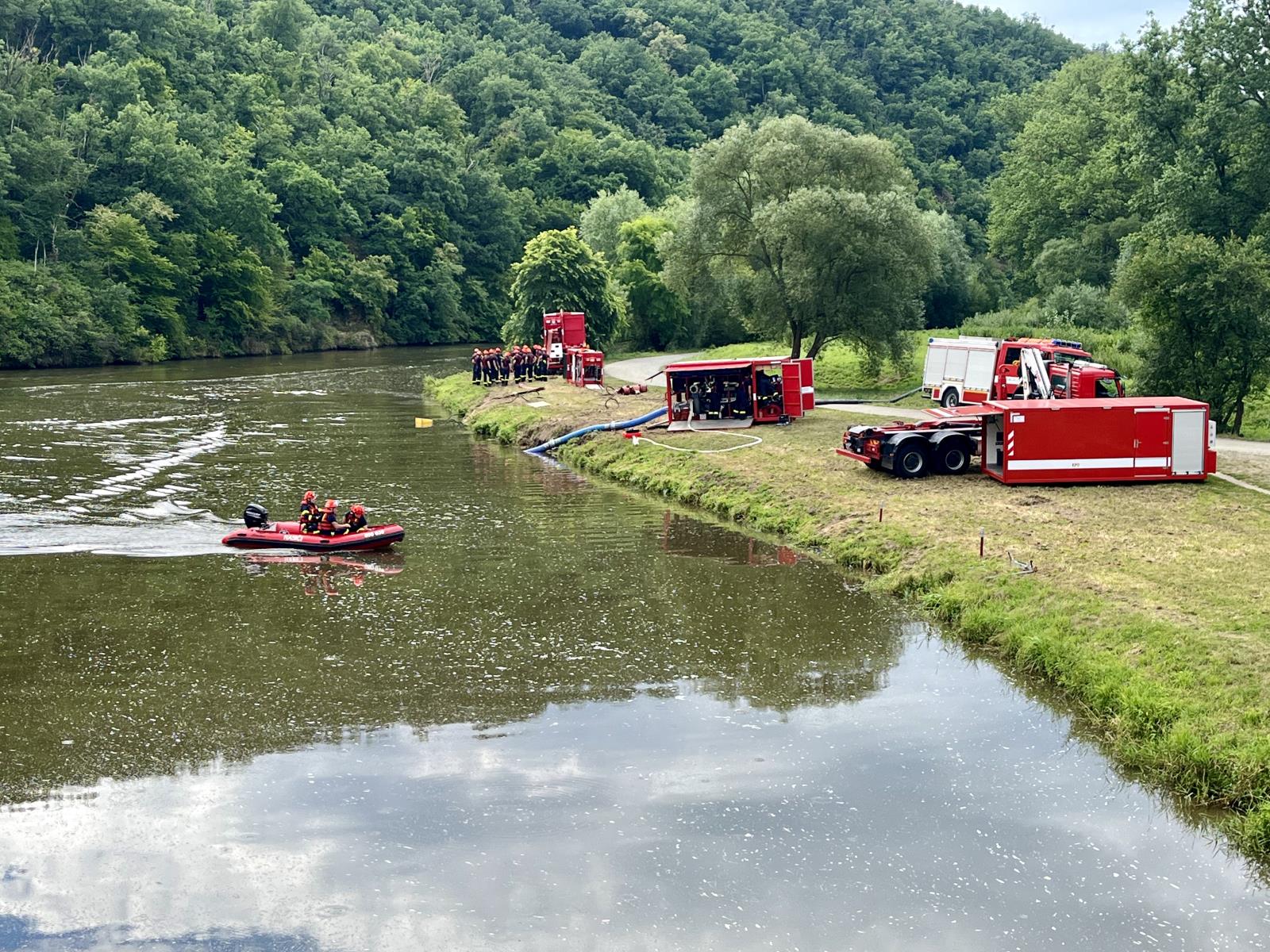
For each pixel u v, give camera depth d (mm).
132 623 24328
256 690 20719
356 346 125688
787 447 40594
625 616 25062
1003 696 20734
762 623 24672
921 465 34844
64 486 38562
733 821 16266
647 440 43969
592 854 15383
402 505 36625
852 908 14203
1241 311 40844
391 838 15727
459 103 179500
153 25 134750
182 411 60375
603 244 110688
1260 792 16250
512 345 84750
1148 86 65562
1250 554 25656
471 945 13391
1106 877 14938
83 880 14641
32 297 94062
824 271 53031
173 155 110312
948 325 99188
